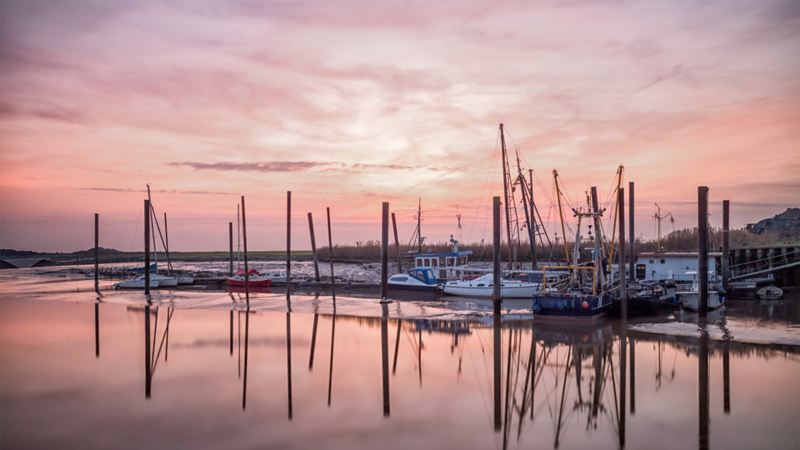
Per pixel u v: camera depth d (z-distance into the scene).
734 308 45.81
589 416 19.48
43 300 56.94
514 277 58.19
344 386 23.14
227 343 32.75
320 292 62.91
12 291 67.06
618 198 41.81
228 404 20.33
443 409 20.12
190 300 55.81
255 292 63.91
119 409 19.72
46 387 22.69
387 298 55.28
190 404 20.34
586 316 37.75
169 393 21.83
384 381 24.06
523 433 17.70
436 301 53.34
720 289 46.22
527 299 53.12
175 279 72.38
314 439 16.80
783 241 75.19
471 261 91.44
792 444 16.61
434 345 32.25
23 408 19.83
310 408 19.92
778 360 27.45
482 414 19.61
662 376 24.73
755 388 22.55
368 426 18.08
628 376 24.92
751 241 73.94
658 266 57.31
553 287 49.19
